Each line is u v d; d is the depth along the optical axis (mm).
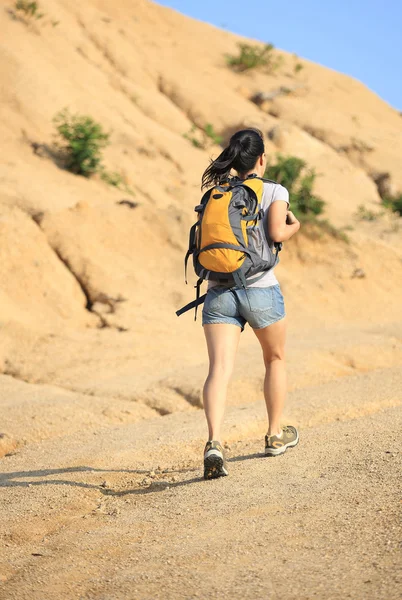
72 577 4574
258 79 42594
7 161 24469
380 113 44219
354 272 22953
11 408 11016
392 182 37281
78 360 14914
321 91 43531
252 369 13055
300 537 4672
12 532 5629
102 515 5859
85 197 23844
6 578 4746
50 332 16766
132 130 30750
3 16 32250
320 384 12227
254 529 4934
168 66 39125
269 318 6449
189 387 12305
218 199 6160
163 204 26484
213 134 33906
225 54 44000
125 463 7695
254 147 6535
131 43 39438
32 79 28969
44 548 5242
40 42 32281
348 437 7242
